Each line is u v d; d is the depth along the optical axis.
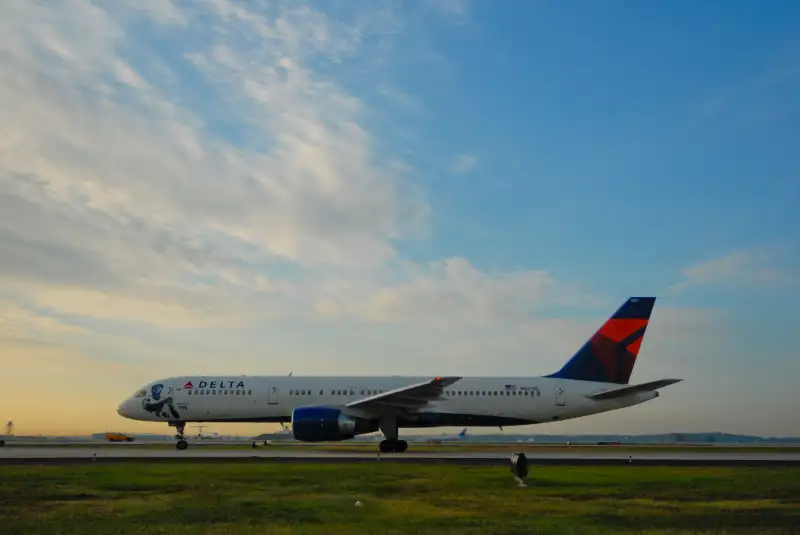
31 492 18.14
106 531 12.82
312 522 13.91
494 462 28.66
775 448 59.19
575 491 18.94
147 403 40.03
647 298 41.06
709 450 48.50
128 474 22.67
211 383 40.31
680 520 14.40
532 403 39.56
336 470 24.34
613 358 40.69
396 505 16.12
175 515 14.59
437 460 29.84
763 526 13.87
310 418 35.56
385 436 38.53
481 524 13.71
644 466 27.52
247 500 16.69
